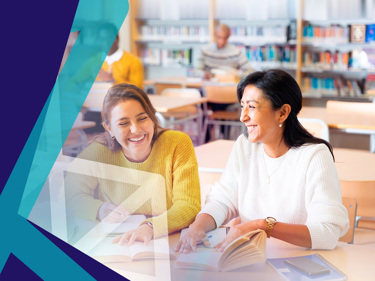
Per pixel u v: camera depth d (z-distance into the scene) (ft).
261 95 4.66
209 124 17.94
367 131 10.48
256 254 3.76
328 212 4.43
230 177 5.22
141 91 4.12
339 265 3.91
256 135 4.80
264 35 20.59
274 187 4.90
